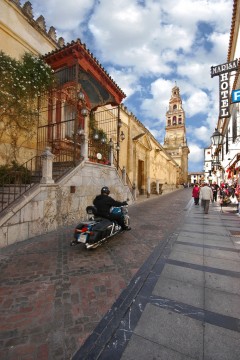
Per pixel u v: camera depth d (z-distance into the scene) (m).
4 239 4.76
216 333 2.12
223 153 20.02
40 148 8.66
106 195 5.35
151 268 3.72
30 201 5.46
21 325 2.26
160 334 2.12
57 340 2.05
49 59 8.04
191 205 13.33
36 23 8.88
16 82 7.05
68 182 6.95
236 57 12.46
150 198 18.02
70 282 3.22
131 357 1.83
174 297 2.80
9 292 2.92
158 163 29.64
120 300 2.73
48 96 8.88
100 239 4.70
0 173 6.46
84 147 8.12
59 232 6.05
